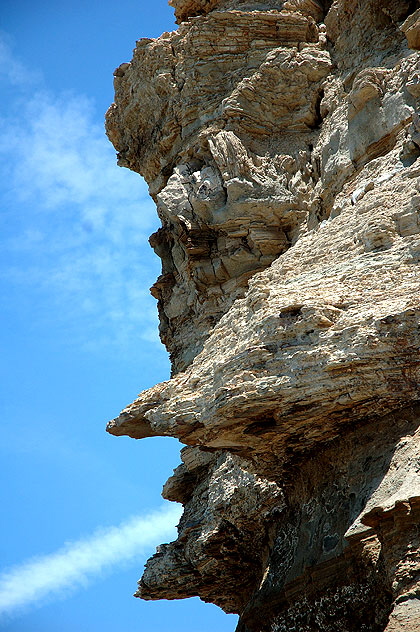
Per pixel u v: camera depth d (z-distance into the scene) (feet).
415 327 76.18
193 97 125.39
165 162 129.70
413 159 96.07
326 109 117.08
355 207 93.91
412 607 68.74
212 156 120.78
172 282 128.57
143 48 130.41
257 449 87.56
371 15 115.85
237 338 86.38
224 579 110.83
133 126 133.90
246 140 119.85
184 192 120.16
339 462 84.02
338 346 77.61
